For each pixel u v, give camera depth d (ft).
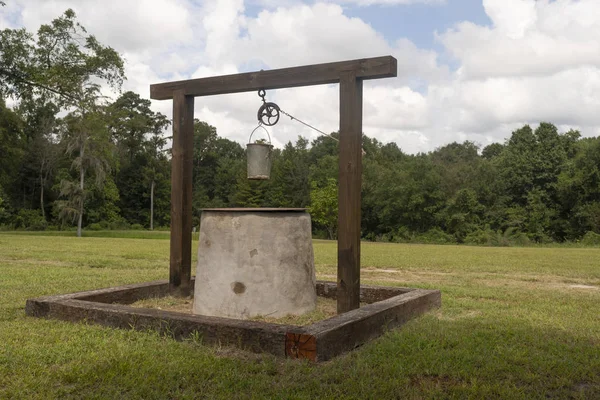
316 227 188.34
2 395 10.77
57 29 84.94
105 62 86.58
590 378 12.49
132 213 202.08
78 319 17.57
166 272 35.17
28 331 16.21
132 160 203.92
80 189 136.87
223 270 19.48
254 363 13.21
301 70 20.66
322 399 10.78
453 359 13.70
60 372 12.17
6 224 169.78
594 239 123.54
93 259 44.62
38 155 176.24
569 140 170.50
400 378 12.08
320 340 13.44
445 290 27.35
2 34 83.66
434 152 230.48
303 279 20.21
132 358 13.30
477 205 154.61
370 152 225.35
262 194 199.11
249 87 21.91
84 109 94.48
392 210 167.32
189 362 13.01
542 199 157.07
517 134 172.86
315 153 223.51
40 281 28.55
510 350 14.52
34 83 85.46
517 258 55.01
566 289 29.32
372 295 23.54
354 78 19.54
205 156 226.58
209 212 20.26
